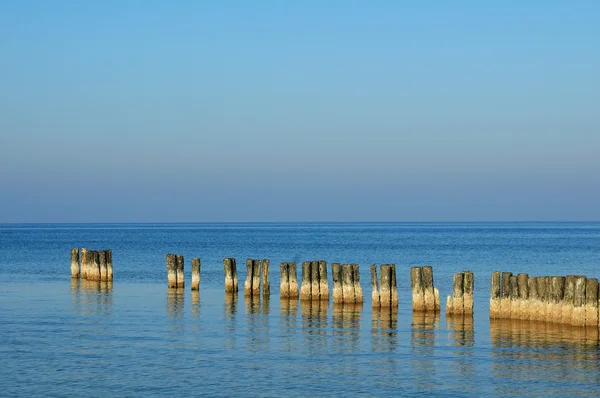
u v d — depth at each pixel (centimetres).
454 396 2506
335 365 2914
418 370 2833
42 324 3834
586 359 2972
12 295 5172
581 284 3409
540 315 3588
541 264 8512
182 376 2747
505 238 18325
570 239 17250
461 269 7712
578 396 2502
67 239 17475
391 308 4241
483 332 3512
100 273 6153
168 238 18575
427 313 4072
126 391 2559
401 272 7256
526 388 2591
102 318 4044
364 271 7544
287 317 4041
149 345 3284
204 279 6556
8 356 3055
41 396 2498
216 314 4172
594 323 3406
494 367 2870
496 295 3766
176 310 4347
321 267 4628
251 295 4872
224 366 2898
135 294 5219
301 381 2684
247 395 2517
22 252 11062
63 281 6272
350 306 4416
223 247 13175
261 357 3047
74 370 2833
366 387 2609
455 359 3003
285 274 4738
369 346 3259
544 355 3047
